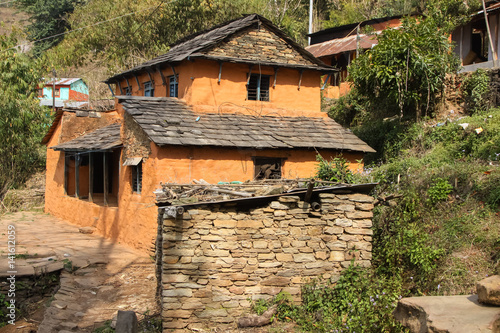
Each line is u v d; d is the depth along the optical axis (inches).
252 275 316.8
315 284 321.7
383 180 476.1
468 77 625.0
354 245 333.4
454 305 187.2
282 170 563.8
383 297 305.0
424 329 179.2
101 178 867.4
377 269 347.3
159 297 355.9
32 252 492.1
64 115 815.7
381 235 379.2
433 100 634.8
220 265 312.7
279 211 323.9
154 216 492.4
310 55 649.6
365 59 638.5
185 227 309.7
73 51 1160.2
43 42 1544.0
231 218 316.5
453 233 355.3
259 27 632.4
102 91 1413.6
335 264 330.0
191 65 594.2
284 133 573.3
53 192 844.6
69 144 751.1
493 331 161.3
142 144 538.6
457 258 332.8
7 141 874.8
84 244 558.3
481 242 338.3
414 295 318.7
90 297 382.3
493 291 178.9
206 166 517.3
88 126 836.0
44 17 1651.1
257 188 339.6
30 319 370.6
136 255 504.1
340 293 319.6
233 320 309.9
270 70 636.1
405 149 603.8
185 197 322.7
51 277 422.6
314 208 326.3
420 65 591.8
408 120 654.5
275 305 313.0
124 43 1133.7
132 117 568.7
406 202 393.7
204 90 597.0
